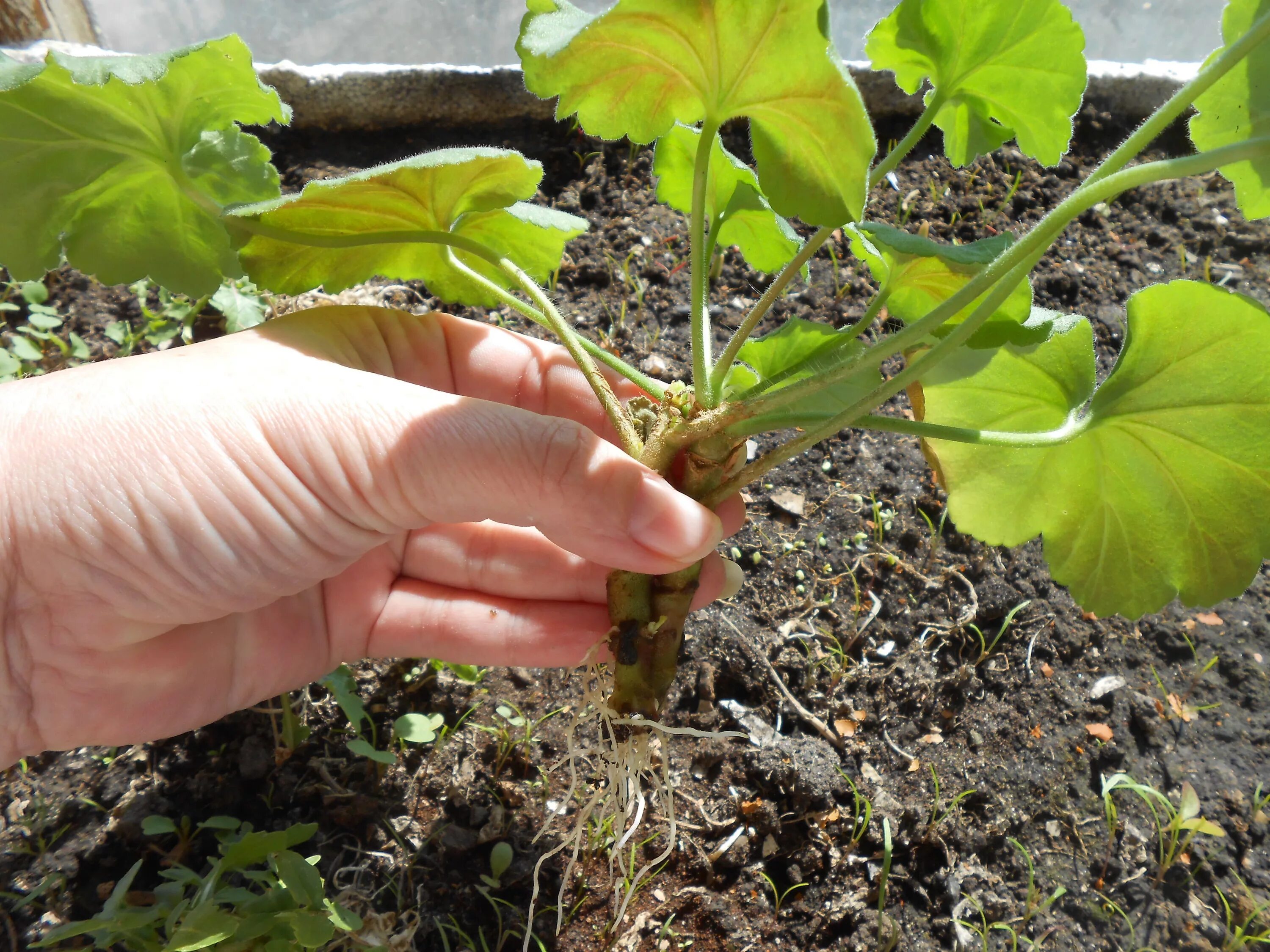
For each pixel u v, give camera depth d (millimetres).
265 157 220
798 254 180
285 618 215
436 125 360
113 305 310
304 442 166
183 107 199
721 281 330
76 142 195
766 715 248
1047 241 144
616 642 194
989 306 153
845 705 250
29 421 163
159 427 164
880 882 222
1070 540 214
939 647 263
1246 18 171
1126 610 215
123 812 222
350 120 354
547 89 156
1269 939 217
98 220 209
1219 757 250
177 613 183
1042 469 207
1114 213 356
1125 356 180
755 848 228
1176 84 367
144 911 182
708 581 219
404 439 167
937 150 365
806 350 199
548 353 240
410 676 250
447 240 187
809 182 154
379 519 179
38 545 165
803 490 290
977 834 232
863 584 272
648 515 169
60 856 215
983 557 277
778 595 268
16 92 183
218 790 227
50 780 227
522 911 216
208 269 224
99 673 188
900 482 290
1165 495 195
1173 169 134
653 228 337
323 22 385
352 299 308
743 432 181
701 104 160
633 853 213
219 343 188
